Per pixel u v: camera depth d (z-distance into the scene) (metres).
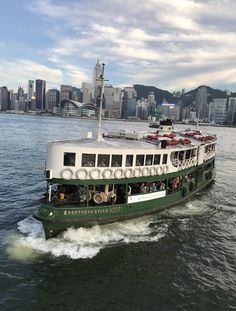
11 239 25.45
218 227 31.52
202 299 20.00
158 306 19.14
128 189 28.58
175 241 27.34
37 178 47.31
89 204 26.39
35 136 116.19
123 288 20.55
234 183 53.81
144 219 29.98
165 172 31.27
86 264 22.64
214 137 54.81
